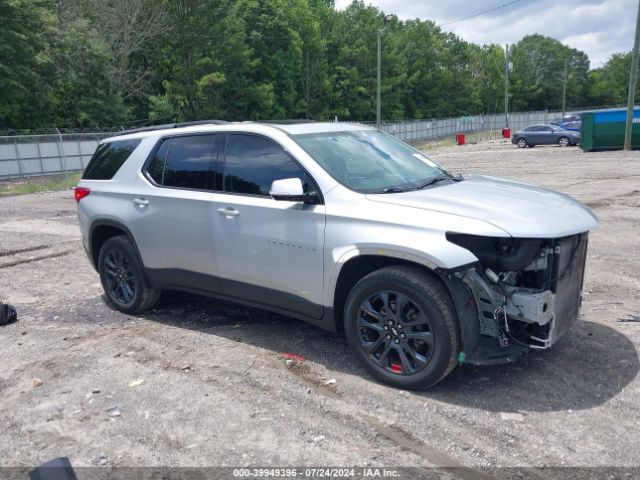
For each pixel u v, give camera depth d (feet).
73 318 19.27
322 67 213.25
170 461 10.75
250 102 179.01
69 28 130.41
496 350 12.75
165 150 17.79
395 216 12.96
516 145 131.95
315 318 14.64
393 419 11.95
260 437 11.44
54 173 101.86
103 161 19.77
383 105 241.76
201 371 14.57
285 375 14.17
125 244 18.66
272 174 15.16
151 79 163.63
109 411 12.72
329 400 12.85
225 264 16.01
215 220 15.92
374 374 13.60
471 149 126.41
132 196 18.11
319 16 228.22
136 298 18.71
